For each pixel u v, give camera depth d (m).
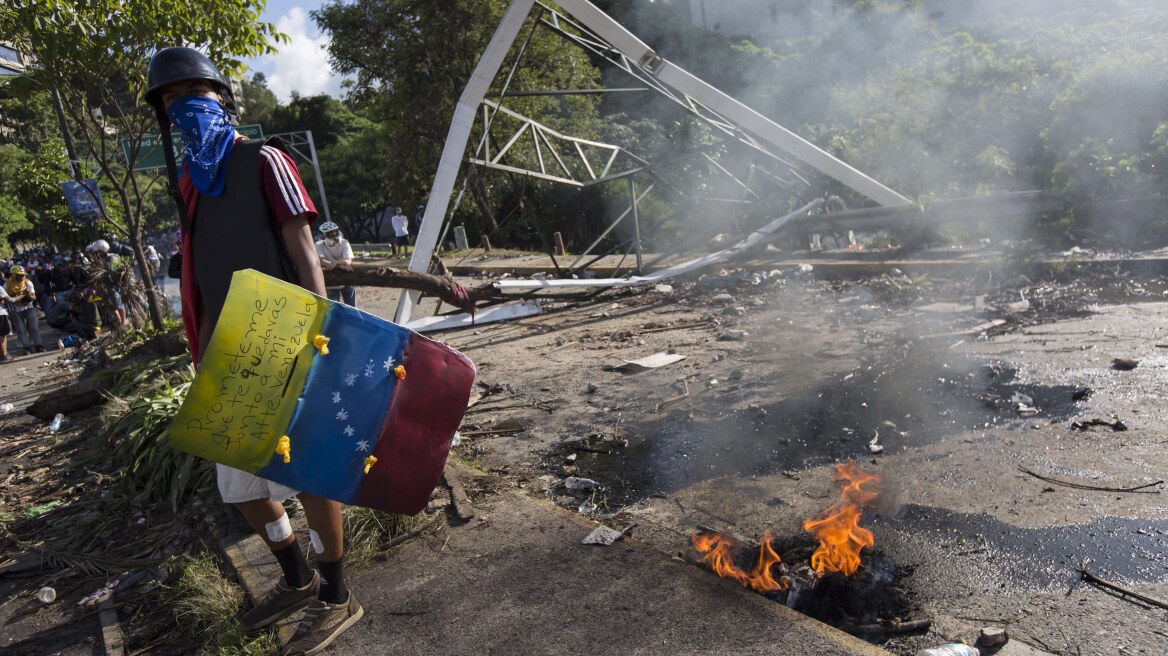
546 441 4.82
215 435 2.31
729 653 2.33
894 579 2.78
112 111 10.87
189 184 2.58
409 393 2.49
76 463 5.40
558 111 28.39
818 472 3.80
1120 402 4.23
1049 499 3.23
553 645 2.49
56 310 13.68
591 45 10.43
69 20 8.63
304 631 2.64
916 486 3.51
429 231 8.98
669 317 8.53
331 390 2.39
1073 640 2.30
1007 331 6.02
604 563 2.98
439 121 26.52
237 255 2.49
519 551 3.17
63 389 7.32
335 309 2.37
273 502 2.73
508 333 8.82
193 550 3.70
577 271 12.37
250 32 9.33
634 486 3.94
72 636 3.12
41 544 4.07
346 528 3.33
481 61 8.81
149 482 4.48
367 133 43.09
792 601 2.70
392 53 26.19
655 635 2.47
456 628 2.66
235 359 2.29
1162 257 7.27
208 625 2.94
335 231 9.94
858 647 2.27
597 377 6.27
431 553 3.25
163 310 12.62
